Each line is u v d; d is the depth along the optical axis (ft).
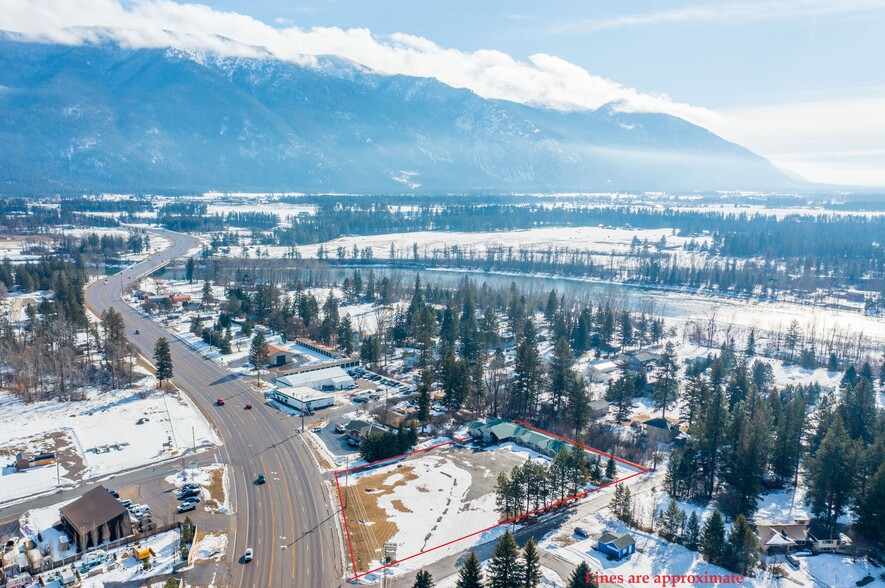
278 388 593.83
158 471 428.15
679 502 420.77
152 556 326.44
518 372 581.12
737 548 339.16
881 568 353.72
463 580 281.95
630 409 600.80
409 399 591.78
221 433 496.64
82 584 302.45
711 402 484.74
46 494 393.29
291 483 416.87
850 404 523.70
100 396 569.23
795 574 341.41
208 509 378.94
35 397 559.79
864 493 384.06
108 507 349.41
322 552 336.29
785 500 441.27
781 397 590.96
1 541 341.62
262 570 318.04
